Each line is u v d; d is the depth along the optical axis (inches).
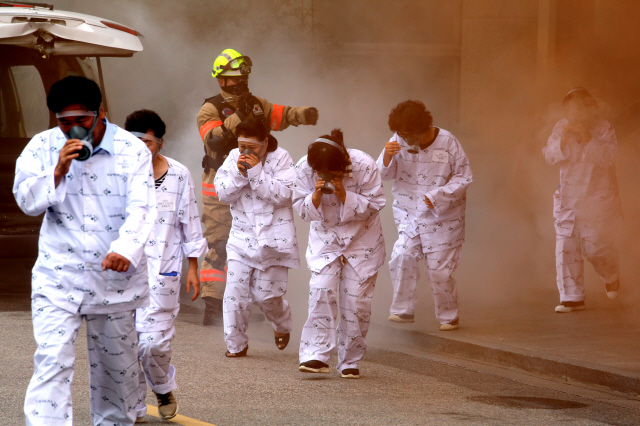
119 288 277.6
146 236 271.7
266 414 358.0
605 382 407.2
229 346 467.5
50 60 681.6
